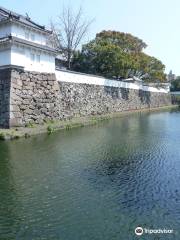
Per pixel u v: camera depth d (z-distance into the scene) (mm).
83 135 23328
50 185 11617
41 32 27656
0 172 13211
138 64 49250
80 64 45656
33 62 25984
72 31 45781
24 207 9625
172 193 10828
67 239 7762
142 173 13234
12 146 18438
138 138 22359
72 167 14109
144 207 9617
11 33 24391
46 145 18969
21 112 24031
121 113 42625
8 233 8055
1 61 24219
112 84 42906
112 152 17344
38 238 7820
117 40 51625
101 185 11633
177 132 25812
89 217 8938
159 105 65375
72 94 31922
